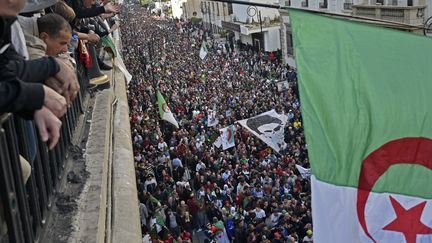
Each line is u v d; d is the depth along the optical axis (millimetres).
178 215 14656
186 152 19031
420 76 4844
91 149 5855
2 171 2885
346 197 4922
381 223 4941
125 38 59281
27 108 2387
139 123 21656
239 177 16625
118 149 7605
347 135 4918
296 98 26953
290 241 12602
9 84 2295
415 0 28344
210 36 59844
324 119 4918
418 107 4855
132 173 7016
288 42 43188
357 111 4891
